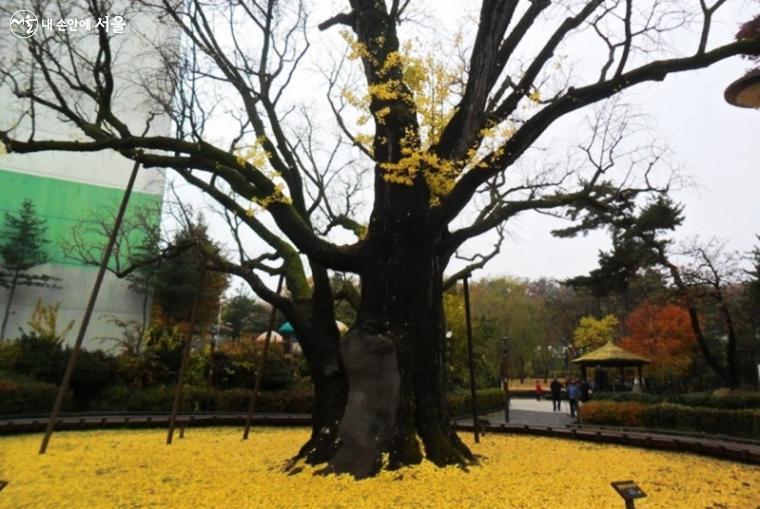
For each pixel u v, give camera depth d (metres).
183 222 18.44
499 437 12.07
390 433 6.78
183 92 12.11
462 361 24.05
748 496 6.36
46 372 17.17
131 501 5.88
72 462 8.34
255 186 8.18
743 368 23.80
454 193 7.26
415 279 7.47
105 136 8.91
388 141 7.58
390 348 7.16
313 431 8.01
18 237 31.47
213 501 5.73
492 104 9.06
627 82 7.20
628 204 18.34
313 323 8.38
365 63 8.16
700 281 21.30
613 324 42.25
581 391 24.03
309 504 5.52
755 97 11.11
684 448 9.84
